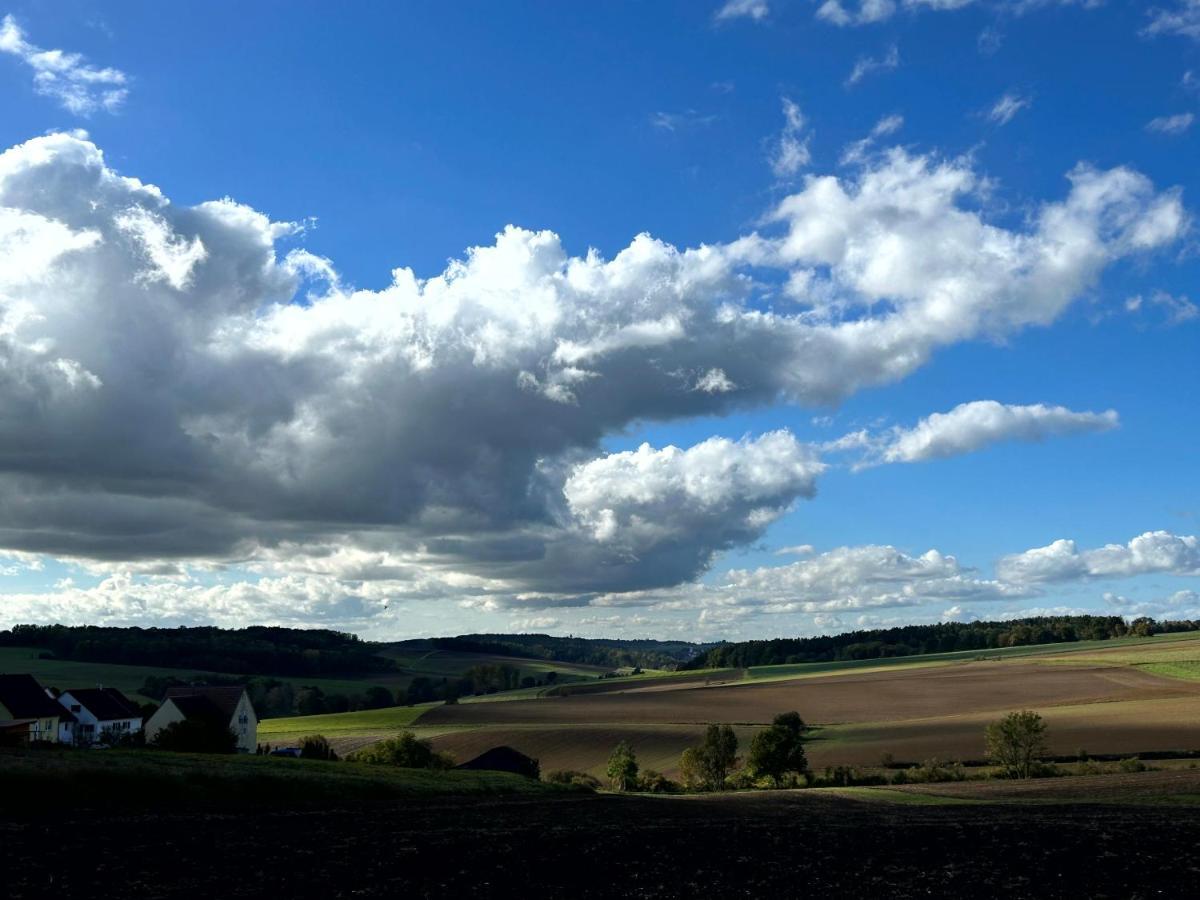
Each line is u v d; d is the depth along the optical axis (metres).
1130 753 83.06
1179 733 90.75
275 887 23.25
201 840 29.36
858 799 60.41
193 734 66.69
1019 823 40.59
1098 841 34.66
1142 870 28.73
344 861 26.95
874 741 104.12
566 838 33.38
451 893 23.52
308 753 80.00
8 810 33.50
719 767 91.25
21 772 36.22
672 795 68.31
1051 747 88.25
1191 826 39.09
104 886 22.56
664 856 30.22
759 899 24.05
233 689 95.69
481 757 85.00
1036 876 27.67
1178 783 61.97
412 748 78.56
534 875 26.23
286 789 42.66
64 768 38.06
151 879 23.55
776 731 87.38
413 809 40.91
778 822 41.28
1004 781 72.69
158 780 39.06
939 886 26.09
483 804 45.16
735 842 33.81
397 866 26.58
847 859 30.38
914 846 33.34
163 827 31.53
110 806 35.84
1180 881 27.08
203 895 22.12
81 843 27.98
